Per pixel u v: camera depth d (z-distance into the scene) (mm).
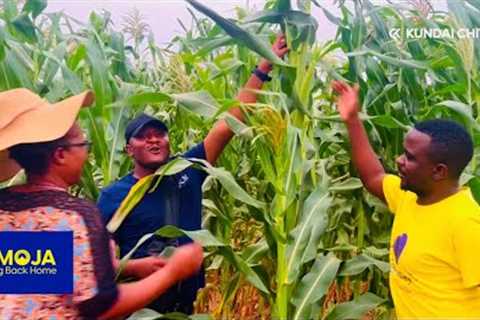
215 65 3262
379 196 2484
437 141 1962
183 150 3615
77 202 1766
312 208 2453
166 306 2684
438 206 2018
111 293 1749
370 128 2949
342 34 2969
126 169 3250
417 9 3133
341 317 2574
